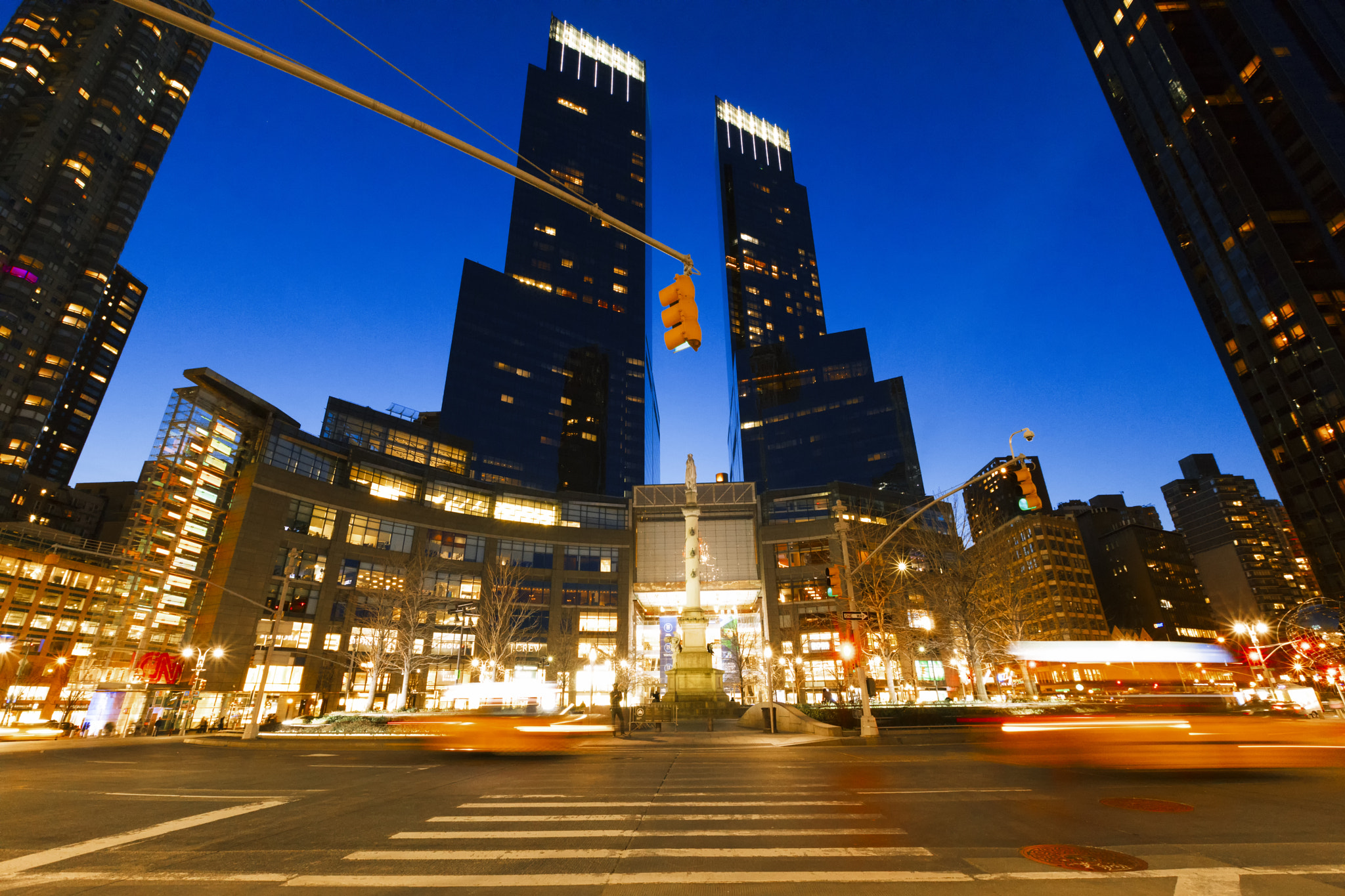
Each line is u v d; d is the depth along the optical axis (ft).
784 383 535.60
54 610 220.23
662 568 298.35
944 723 98.68
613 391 504.02
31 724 178.81
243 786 42.01
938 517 195.31
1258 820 27.55
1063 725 93.25
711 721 97.40
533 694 74.18
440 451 348.59
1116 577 581.12
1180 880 18.83
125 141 367.45
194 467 214.07
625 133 623.36
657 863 21.56
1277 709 120.88
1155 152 296.51
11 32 347.56
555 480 445.37
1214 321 273.33
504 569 261.24
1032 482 54.49
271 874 20.40
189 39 411.13
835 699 262.47
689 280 36.06
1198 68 281.33
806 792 37.45
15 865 21.68
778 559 298.97
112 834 26.73
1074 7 340.80
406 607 222.89
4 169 319.27
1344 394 223.92
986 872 19.92
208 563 216.13
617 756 62.64
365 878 19.95
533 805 33.40
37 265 315.58
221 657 189.78
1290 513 242.37
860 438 492.95
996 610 158.92
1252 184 258.57
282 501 218.59
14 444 296.30
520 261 511.40
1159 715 113.70
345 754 70.54
